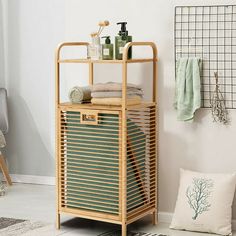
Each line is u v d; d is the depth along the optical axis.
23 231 4.11
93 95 4.03
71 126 4.11
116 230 4.19
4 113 5.43
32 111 5.52
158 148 4.36
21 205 4.77
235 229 4.14
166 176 4.34
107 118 3.96
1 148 5.66
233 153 4.14
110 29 4.43
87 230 4.18
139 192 4.15
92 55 4.15
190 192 4.08
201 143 4.22
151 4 4.28
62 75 5.05
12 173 5.64
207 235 4.02
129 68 4.39
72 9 4.56
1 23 5.53
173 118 4.29
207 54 4.14
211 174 4.09
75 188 4.16
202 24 4.13
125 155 3.90
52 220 4.39
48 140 5.48
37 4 5.38
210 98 4.15
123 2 4.38
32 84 5.49
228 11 4.05
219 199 4.00
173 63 4.25
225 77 4.11
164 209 4.38
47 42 5.38
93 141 4.04
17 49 5.50
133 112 4.36
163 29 4.26
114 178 3.99
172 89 4.27
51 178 5.50
